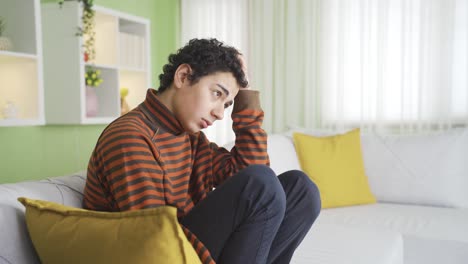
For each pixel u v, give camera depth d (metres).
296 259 1.33
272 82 3.54
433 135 2.40
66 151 2.96
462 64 2.87
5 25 2.20
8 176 2.51
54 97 2.69
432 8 2.93
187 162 1.04
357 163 2.34
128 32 3.28
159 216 0.67
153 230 0.67
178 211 0.96
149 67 3.23
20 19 2.16
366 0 3.14
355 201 2.26
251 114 1.22
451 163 2.30
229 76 1.00
